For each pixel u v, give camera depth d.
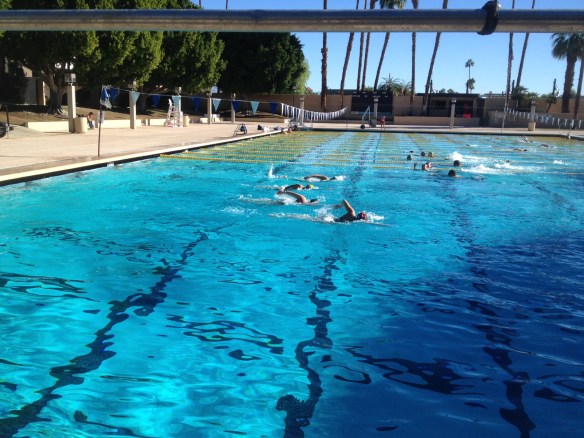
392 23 1.92
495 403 2.97
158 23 2.06
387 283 5.16
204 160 14.83
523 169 14.73
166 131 25.50
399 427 2.71
